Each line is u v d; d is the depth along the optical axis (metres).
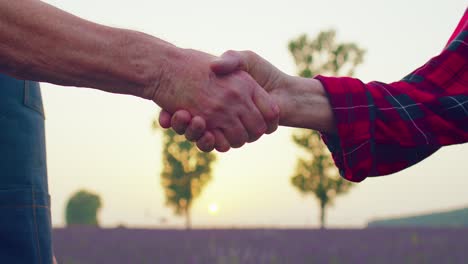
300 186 32.16
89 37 1.51
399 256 15.12
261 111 1.89
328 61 32.19
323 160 32.09
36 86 1.86
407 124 1.79
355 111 1.81
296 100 1.91
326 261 14.12
